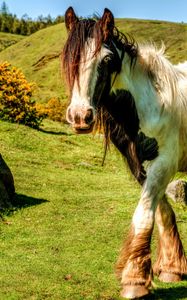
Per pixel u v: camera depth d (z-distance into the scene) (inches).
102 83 172.9
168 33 3523.6
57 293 210.1
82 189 469.4
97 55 167.5
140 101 193.0
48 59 3673.7
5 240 293.6
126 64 189.6
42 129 808.9
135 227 190.5
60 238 300.8
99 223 339.9
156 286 208.8
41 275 232.1
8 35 5821.9
